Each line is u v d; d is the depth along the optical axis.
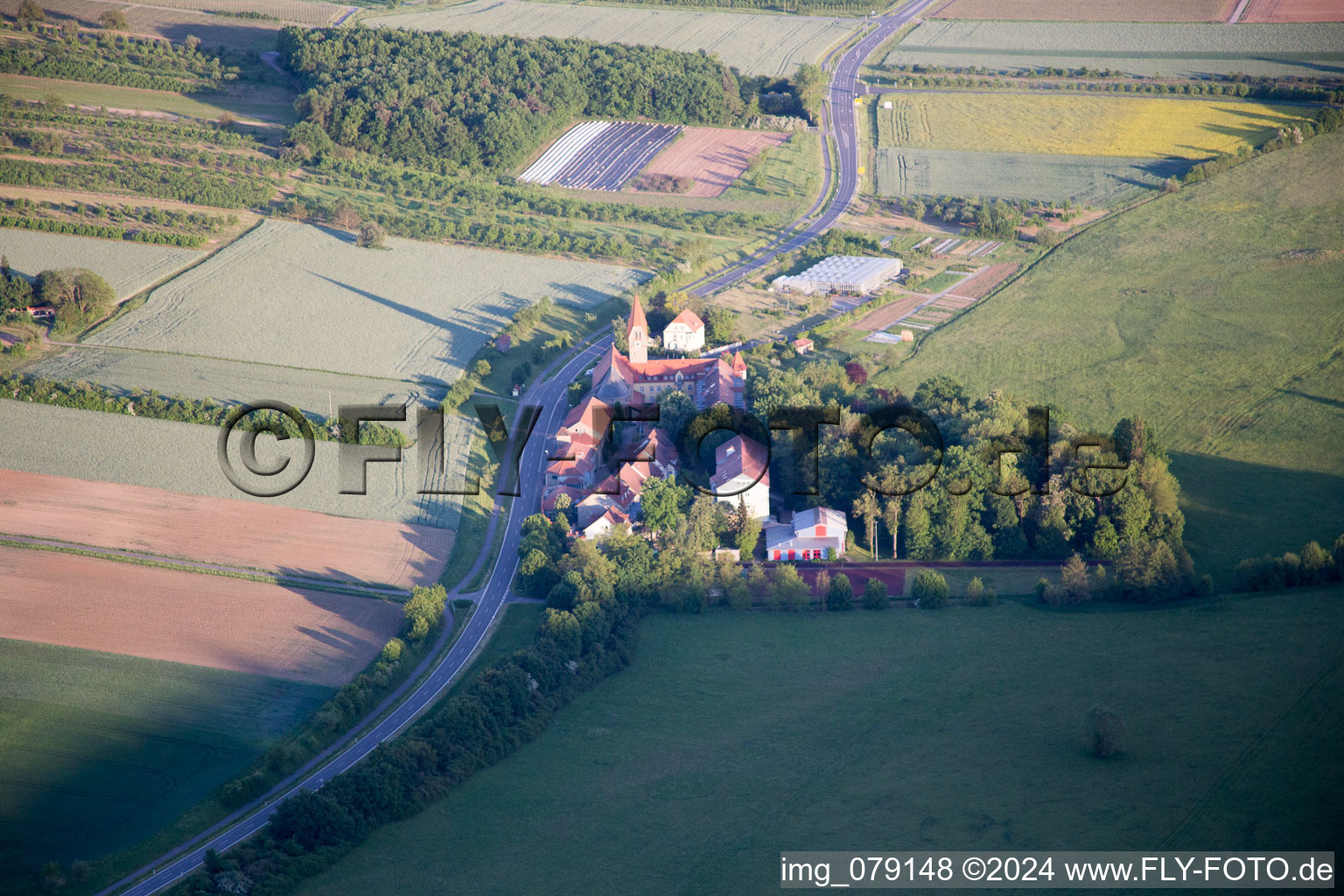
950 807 181.50
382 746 198.12
